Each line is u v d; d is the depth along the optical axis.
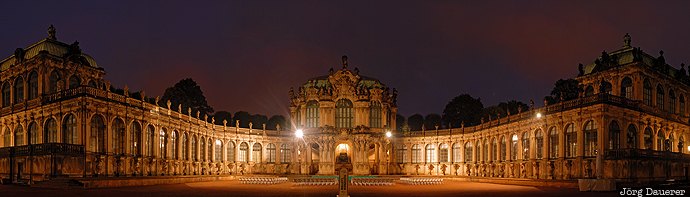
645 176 63.03
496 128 85.19
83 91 61.88
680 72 78.81
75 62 71.25
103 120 64.31
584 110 65.25
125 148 66.94
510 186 63.69
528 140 76.81
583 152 65.25
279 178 72.94
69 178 57.00
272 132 99.94
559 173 68.69
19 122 70.12
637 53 69.44
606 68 71.88
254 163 97.38
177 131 79.38
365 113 99.31
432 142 99.25
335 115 100.19
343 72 100.69
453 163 95.94
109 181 58.22
